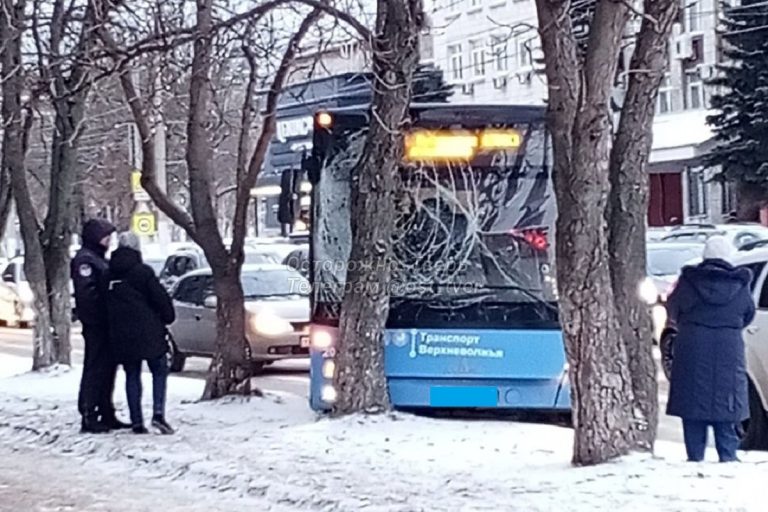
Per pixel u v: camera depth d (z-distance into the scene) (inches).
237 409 726.5
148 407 755.4
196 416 705.0
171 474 546.0
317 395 680.4
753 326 614.5
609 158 515.2
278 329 1020.5
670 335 816.9
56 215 992.2
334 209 680.4
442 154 661.9
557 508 422.6
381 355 655.8
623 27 480.7
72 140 968.9
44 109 1080.2
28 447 642.8
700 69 2453.2
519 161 664.4
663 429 685.3
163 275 1517.0
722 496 425.4
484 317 660.7
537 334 658.8
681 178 2492.6
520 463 520.7
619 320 524.4
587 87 479.2
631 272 528.7
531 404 658.2
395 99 638.5
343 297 661.9
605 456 494.6
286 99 984.3
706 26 2442.2
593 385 495.5
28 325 1900.8
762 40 2050.9
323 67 821.9
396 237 661.3
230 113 1038.4
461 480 484.1
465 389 660.7
